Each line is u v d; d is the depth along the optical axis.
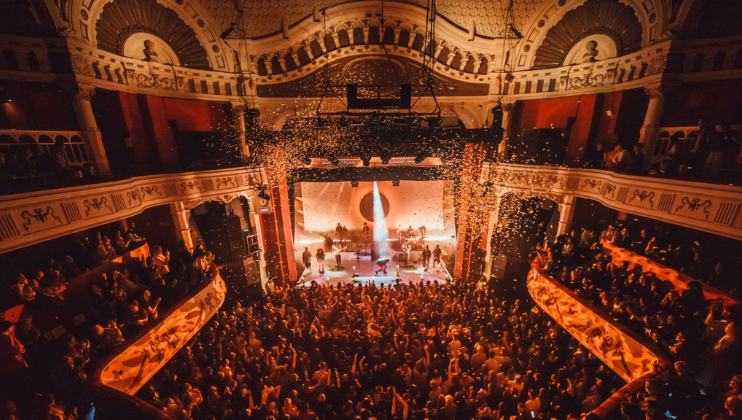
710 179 8.30
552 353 10.09
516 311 12.58
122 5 12.20
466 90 16.66
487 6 14.94
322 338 11.17
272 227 18.14
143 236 13.64
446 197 25.73
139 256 11.48
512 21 15.11
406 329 11.81
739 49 9.66
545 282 12.09
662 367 6.95
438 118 12.08
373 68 16.39
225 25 15.05
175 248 14.08
